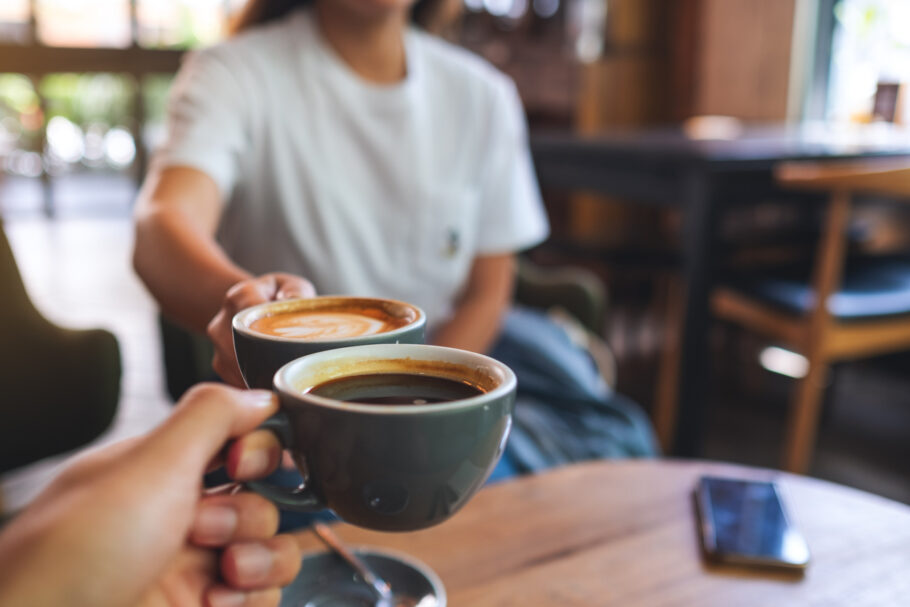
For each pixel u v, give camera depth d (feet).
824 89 13.32
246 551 1.36
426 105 4.41
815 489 2.87
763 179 6.80
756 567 2.31
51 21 11.92
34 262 15.92
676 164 6.68
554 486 2.83
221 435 1.23
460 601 2.11
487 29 16.46
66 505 1.09
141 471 1.14
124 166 23.97
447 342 4.33
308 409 1.25
